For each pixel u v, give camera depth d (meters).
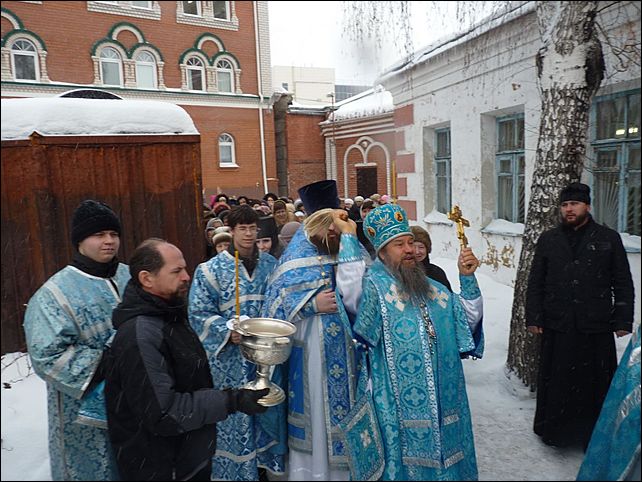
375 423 1.62
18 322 1.80
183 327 1.45
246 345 1.54
